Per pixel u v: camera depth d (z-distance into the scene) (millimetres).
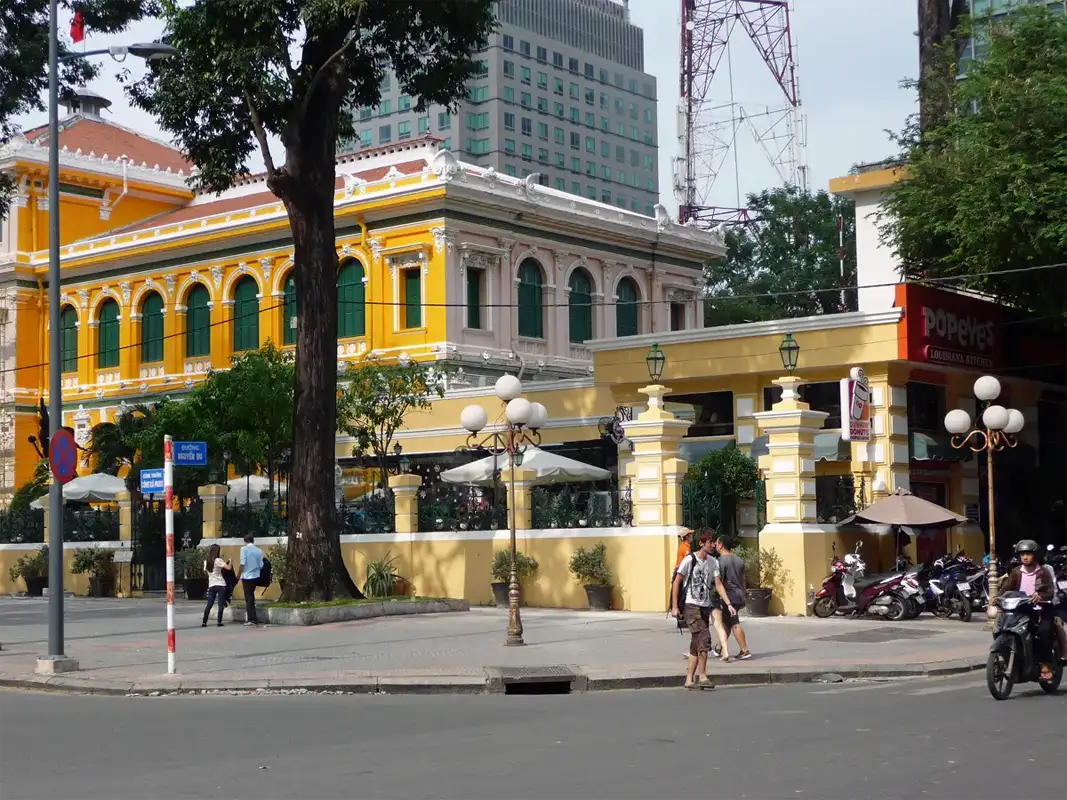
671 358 34250
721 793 9430
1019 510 35938
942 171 32594
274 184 27250
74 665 19016
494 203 48375
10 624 28016
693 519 27969
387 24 27141
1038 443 35969
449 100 29375
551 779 10125
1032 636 14898
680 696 16156
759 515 27984
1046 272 30672
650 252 55531
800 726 12812
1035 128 30625
